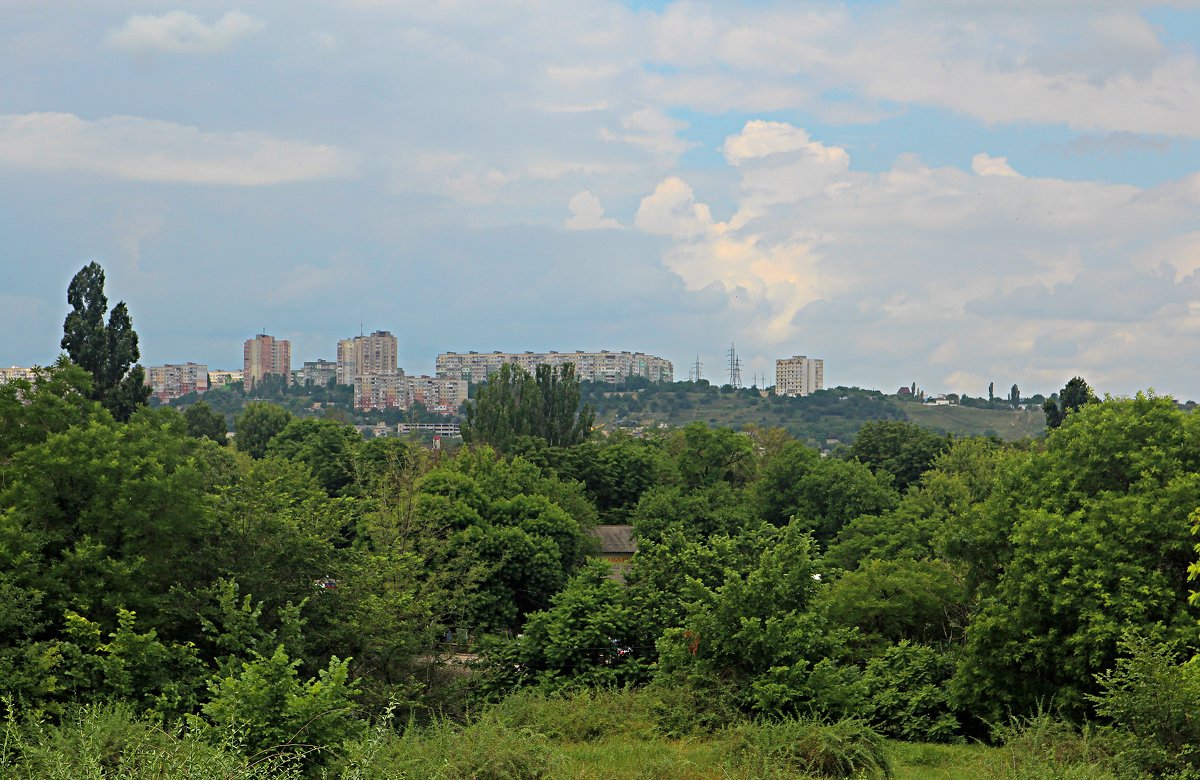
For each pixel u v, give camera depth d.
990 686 30.33
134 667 23.45
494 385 109.00
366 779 14.36
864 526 63.66
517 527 58.38
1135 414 32.00
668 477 98.62
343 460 82.81
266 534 29.36
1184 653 26.16
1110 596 27.58
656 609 35.12
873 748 22.20
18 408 29.88
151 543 28.16
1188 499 28.41
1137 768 18.33
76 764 14.00
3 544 24.97
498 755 19.42
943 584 37.53
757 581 28.45
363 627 31.38
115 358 66.94
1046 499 31.89
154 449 30.67
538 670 34.72
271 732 15.70
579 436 111.19
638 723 27.31
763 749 22.02
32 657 22.27
